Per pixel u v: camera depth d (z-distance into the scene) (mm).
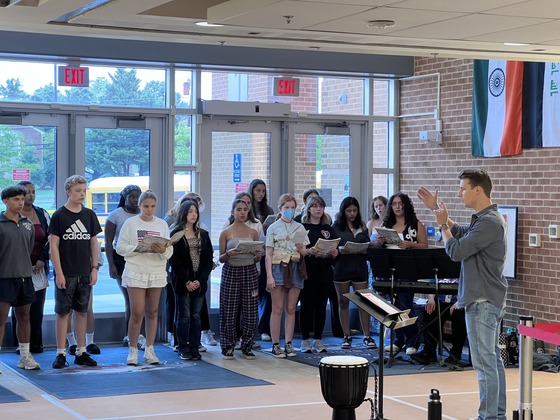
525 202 11133
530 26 7090
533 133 11016
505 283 7000
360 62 12406
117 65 11391
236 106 11938
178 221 10086
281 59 11898
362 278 11172
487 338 6906
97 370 9531
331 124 12719
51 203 11164
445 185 12391
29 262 9391
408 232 10617
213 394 8422
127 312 10930
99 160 11391
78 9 7316
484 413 6910
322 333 11625
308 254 10719
